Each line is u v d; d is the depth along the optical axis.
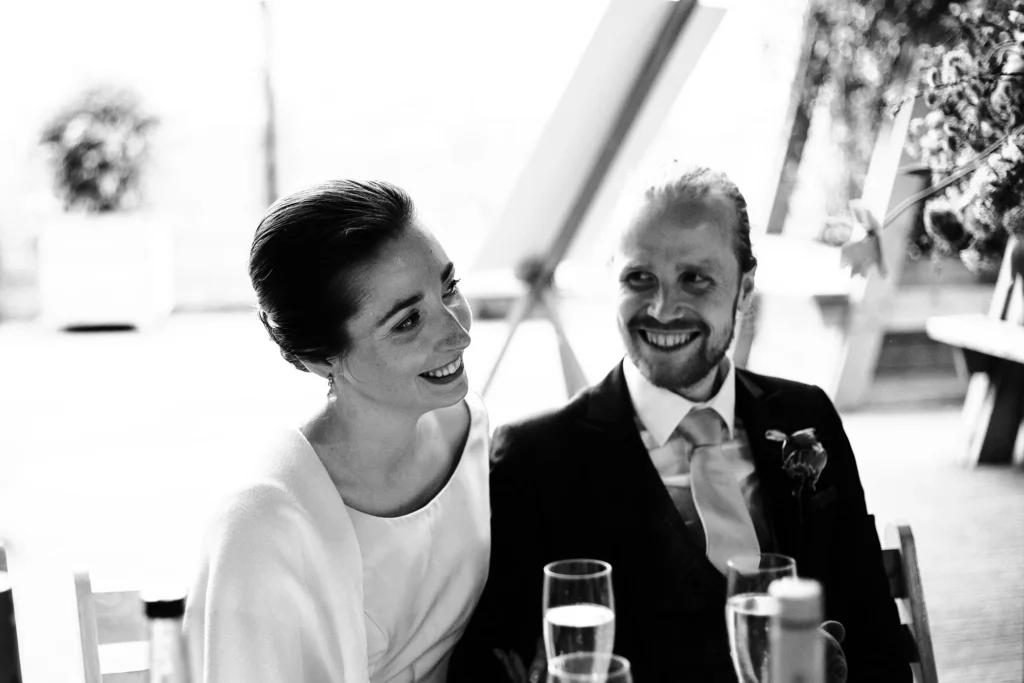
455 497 1.42
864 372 5.25
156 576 3.43
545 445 1.52
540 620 1.46
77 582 1.26
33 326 9.01
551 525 1.50
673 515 1.48
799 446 1.48
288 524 1.28
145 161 8.95
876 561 1.51
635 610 1.47
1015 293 4.07
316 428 1.38
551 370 5.90
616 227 1.55
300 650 1.26
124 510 4.18
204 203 9.52
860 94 4.45
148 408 5.92
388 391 1.31
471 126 9.10
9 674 1.08
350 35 9.12
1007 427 4.32
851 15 4.28
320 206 1.27
